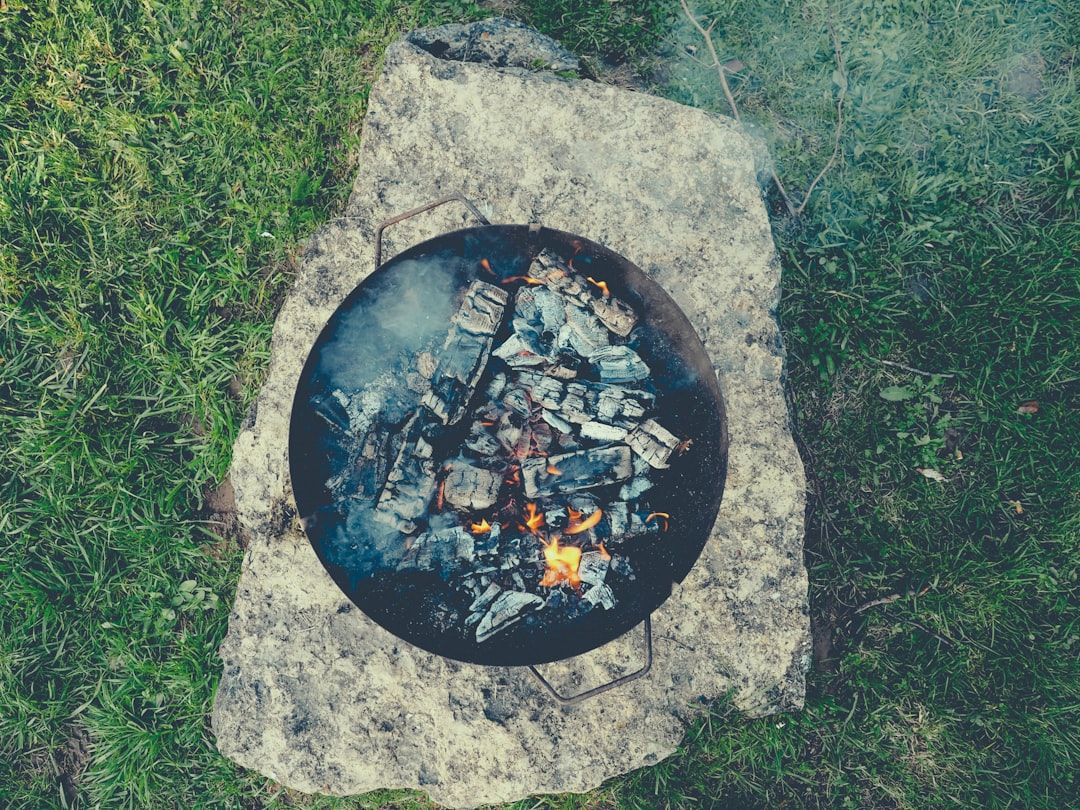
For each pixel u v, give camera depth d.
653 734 1.14
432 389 1.02
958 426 1.37
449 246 1.03
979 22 1.41
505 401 1.06
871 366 1.38
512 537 1.04
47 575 1.33
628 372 1.05
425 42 1.32
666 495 1.04
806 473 1.33
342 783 1.13
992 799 1.30
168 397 1.37
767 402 1.19
